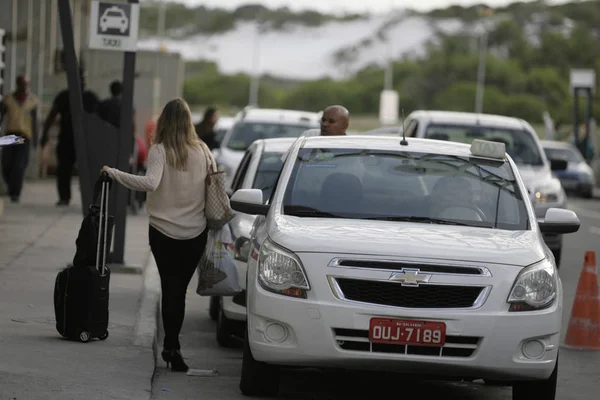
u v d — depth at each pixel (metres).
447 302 18.08
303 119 49.09
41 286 27.81
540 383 18.92
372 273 18.09
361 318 17.91
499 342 18.00
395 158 21.48
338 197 20.58
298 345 18.05
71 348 20.91
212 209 21.14
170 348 21.30
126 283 29.75
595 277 26.28
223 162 46.09
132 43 31.25
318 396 20.05
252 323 18.55
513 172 21.45
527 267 18.47
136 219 48.16
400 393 20.89
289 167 21.27
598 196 93.25
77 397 17.36
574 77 112.50
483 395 21.12
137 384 18.70
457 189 20.89
